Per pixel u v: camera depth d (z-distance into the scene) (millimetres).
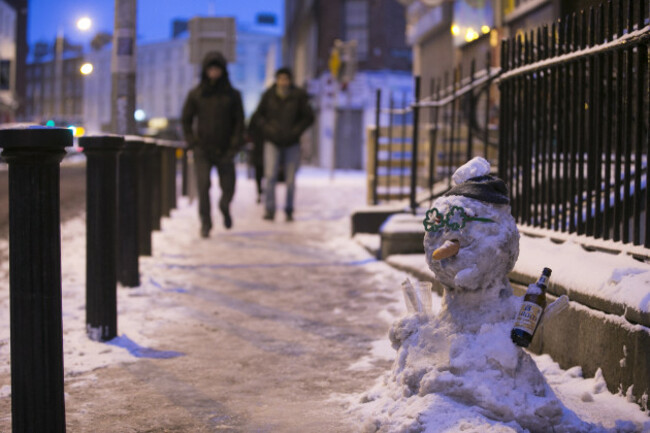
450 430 2799
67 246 8781
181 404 3553
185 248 8633
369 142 11461
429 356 3156
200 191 9602
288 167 11664
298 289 6387
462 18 16094
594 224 4309
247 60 72438
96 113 78562
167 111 74562
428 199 8383
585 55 4375
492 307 3113
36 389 2770
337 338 4801
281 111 11367
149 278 6539
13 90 55875
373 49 37969
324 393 3709
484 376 2967
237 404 3551
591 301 3607
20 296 2770
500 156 5613
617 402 3275
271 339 4777
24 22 58844
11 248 2787
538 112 5094
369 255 8078
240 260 7859
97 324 4586
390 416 3037
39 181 2771
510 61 5664
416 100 7797
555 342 3957
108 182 4559
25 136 2697
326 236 9891
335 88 22531
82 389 3762
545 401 2906
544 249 4484
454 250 3012
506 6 13117
